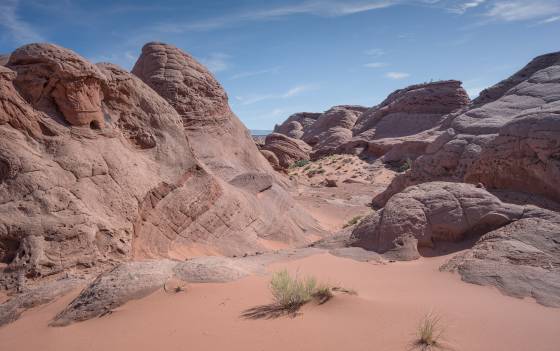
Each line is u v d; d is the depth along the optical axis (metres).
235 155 33.81
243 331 5.55
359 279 8.36
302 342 5.07
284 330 5.46
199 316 6.23
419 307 6.10
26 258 10.30
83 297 7.34
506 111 24.47
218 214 16.84
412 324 5.41
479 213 10.14
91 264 11.34
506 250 8.18
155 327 5.99
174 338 5.54
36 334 6.40
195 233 15.78
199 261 8.59
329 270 9.09
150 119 16.47
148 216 14.65
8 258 10.51
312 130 83.62
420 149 51.78
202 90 33.31
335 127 78.62
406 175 27.80
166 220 15.09
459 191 10.98
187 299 6.93
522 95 25.53
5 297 9.59
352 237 11.63
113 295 7.12
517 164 14.35
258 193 21.39
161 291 7.30
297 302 6.37
